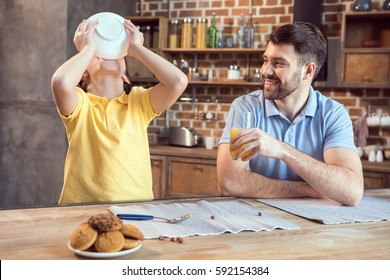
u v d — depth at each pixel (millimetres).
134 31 1650
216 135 4309
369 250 1115
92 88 1748
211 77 4293
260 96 2027
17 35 3941
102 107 1693
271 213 1449
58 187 3850
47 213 1311
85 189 1632
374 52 3551
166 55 4277
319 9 3863
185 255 1021
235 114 2002
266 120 1968
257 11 4145
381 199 1750
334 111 1913
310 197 1726
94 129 1645
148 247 1062
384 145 3850
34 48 3869
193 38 4316
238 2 4195
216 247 1083
